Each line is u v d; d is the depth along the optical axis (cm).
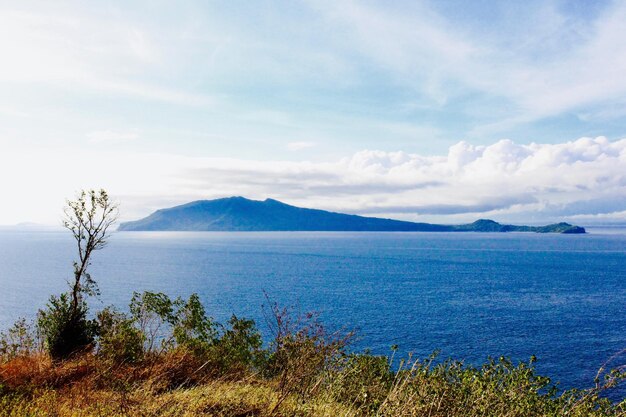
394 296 11175
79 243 1333
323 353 717
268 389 826
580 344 6506
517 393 709
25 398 768
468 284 13850
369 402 753
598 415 693
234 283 13650
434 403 670
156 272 17212
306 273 16862
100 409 679
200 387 852
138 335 1160
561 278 15650
